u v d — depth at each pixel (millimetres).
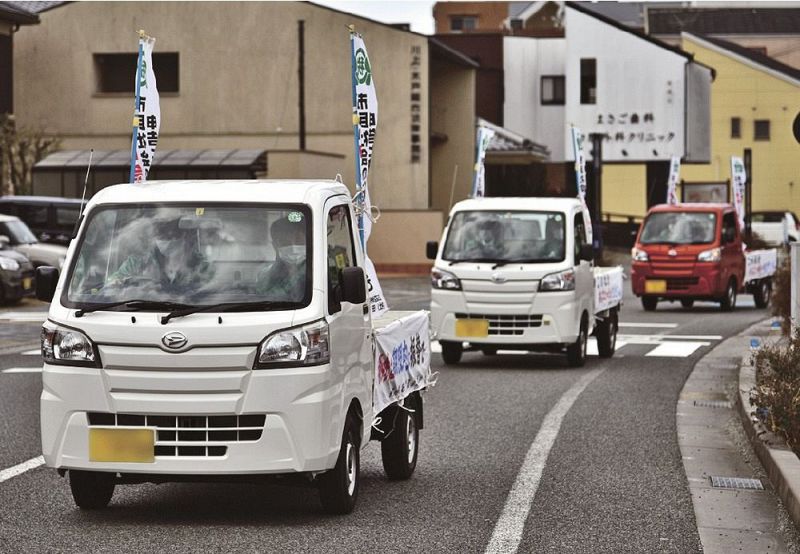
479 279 30906
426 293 58812
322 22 81438
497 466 17906
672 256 51250
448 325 31203
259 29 81625
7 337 38094
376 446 20016
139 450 13227
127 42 82438
